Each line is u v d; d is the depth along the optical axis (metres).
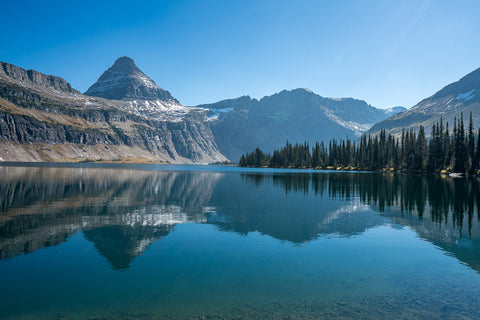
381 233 23.88
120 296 12.33
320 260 17.22
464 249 19.72
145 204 37.97
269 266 16.11
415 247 20.06
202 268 15.62
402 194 51.94
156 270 15.25
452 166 133.75
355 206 37.97
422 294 13.04
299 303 11.96
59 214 30.11
